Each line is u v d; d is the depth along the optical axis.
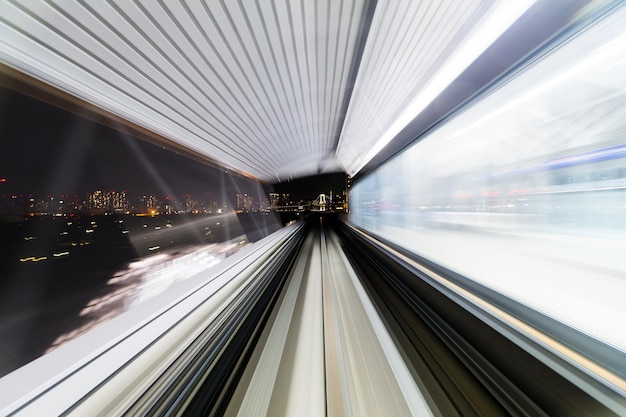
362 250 5.47
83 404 1.03
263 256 4.45
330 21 2.76
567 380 1.16
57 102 2.85
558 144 2.70
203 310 2.00
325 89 4.73
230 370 1.34
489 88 2.51
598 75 2.01
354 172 12.39
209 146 6.14
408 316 2.03
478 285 2.42
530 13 1.87
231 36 2.78
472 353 1.46
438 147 4.87
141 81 3.06
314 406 1.13
